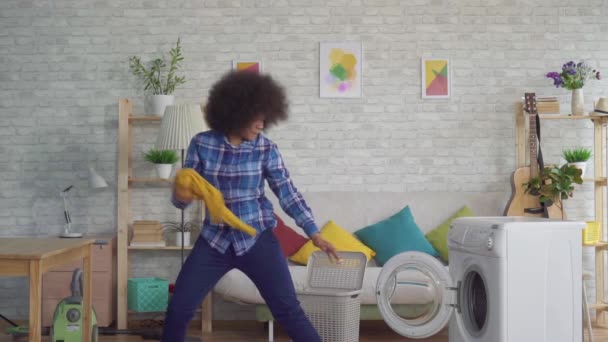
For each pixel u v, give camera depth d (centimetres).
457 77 596
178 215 590
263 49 594
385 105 595
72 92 594
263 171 305
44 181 593
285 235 550
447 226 564
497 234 345
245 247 292
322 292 398
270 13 594
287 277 298
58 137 594
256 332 544
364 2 596
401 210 570
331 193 585
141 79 592
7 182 593
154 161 564
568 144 598
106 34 593
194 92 592
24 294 589
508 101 596
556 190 539
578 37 599
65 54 594
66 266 534
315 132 594
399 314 472
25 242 377
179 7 594
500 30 598
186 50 593
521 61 598
